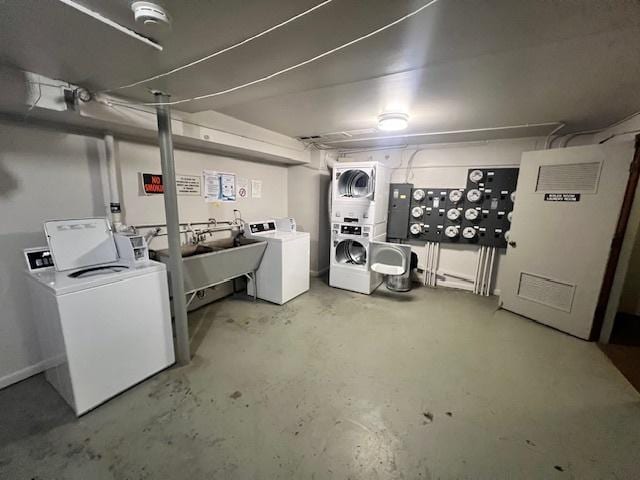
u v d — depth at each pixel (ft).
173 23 3.56
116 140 7.73
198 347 7.86
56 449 4.69
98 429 5.10
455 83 6.02
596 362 7.43
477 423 5.39
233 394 6.05
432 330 9.07
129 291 5.94
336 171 12.34
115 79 5.38
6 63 4.75
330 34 3.87
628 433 5.19
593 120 8.63
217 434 5.05
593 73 5.40
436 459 4.64
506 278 10.64
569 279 8.82
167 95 6.09
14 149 5.99
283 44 4.15
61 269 6.00
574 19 3.52
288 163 14.05
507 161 11.60
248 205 12.26
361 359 7.41
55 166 6.57
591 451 4.82
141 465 4.45
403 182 13.88
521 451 4.81
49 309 5.23
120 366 5.92
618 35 4.08
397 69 5.09
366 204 11.83
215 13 3.34
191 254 9.45
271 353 7.61
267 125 10.08
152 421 5.30
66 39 3.92
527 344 8.29
